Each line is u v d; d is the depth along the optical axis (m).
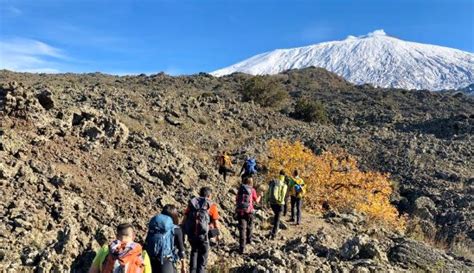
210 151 30.45
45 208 8.54
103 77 81.12
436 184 29.22
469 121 48.94
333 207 19.11
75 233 7.81
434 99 90.25
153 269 6.40
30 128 11.32
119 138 13.18
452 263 11.48
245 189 10.10
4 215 8.00
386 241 12.67
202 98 45.09
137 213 10.09
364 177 21.16
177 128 33.44
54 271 7.08
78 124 12.91
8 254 7.15
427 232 19.02
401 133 42.53
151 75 92.06
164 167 13.01
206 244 7.95
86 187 10.06
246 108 46.88
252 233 11.59
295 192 13.68
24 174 9.18
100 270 5.40
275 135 39.03
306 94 96.31
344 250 10.73
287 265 9.26
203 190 8.20
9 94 11.40
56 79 63.78
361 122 58.12
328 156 22.81
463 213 24.47
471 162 33.78
